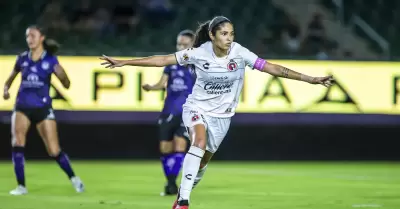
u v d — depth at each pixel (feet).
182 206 61.21
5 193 87.20
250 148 152.05
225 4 178.70
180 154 86.12
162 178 111.14
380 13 179.73
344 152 154.71
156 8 174.40
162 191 91.20
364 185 100.99
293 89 146.41
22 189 86.43
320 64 147.02
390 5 180.45
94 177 112.47
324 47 168.66
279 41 171.53
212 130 64.18
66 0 171.94
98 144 148.36
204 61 62.18
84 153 148.05
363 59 148.36
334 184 102.06
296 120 146.20
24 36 168.86
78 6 171.94
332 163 149.38
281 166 139.64
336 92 147.54
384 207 72.90
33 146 146.92
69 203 75.97
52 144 87.56
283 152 152.97
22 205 73.77
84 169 128.47
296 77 62.80
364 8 179.93
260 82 145.28
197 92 63.67
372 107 148.56
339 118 147.54
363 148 155.12
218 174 119.24
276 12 177.27
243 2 179.11
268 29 173.78
